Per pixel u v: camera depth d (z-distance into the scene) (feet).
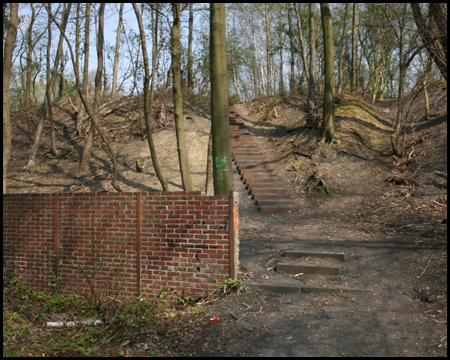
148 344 15.30
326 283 20.98
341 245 26.37
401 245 24.82
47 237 22.16
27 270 22.43
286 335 15.46
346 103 58.03
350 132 48.85
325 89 47.60
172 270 19.97
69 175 46.16
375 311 17.39
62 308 20.01
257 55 106.83
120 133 55.36
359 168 42.52
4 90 28.04
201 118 61.26
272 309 18.11
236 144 51.47
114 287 20.65
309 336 15.30
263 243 27.55
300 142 49.42
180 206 19.99
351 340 14.88
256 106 68.03
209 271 19.60
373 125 52.03
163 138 53.21
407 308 17.58
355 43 67.82
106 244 20.97
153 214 20.33
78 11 52.11
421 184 35.04
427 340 14.60
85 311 19.49
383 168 41.06
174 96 33.47
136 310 18.30
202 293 19.61
